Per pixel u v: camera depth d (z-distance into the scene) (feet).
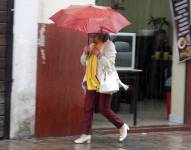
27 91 50.44
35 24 50.31
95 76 49.11
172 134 57.41
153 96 69.46
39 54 50.72
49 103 51.67
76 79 52.75
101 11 47.06
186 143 52.95
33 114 50.98
